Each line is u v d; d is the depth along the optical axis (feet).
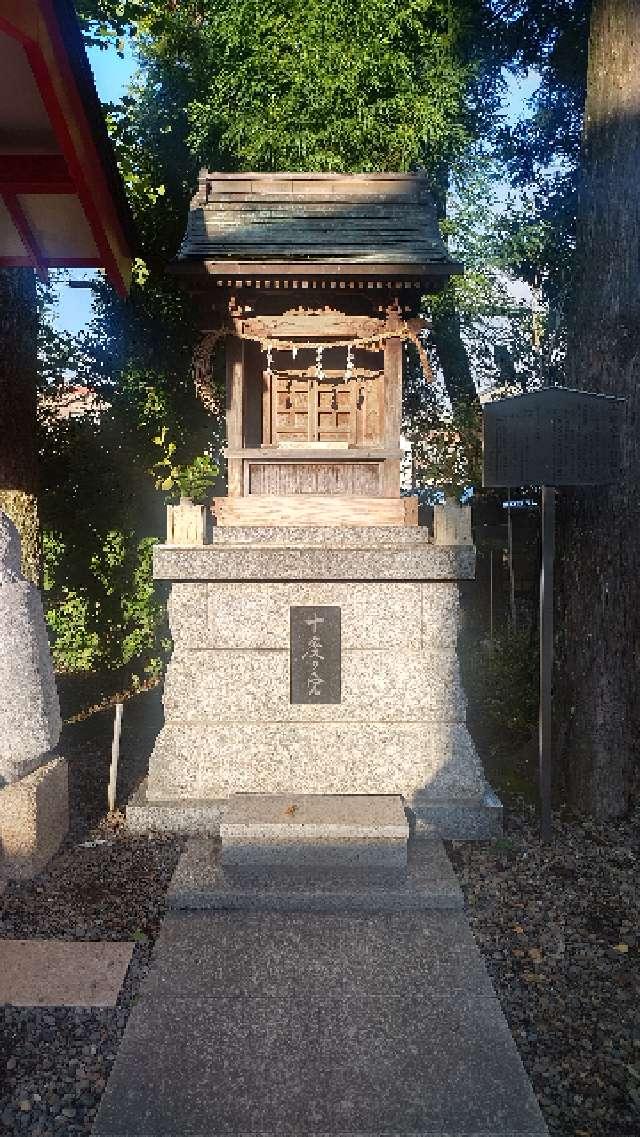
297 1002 14.88
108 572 39.32
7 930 17.48
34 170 17.85
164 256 47.93
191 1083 12.69
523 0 49.01
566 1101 12.77
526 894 19.53
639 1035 14.35
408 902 18.62
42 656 20.03
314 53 43.93
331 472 25.76
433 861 20.56
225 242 24.70
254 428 26.48
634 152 24.63
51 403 42.06
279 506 24.90
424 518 27.48
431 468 48.93
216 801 22.88
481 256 47.96
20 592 19.66
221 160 47.14
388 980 15.65
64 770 22.12
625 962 16.69
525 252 48.55
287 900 18.54
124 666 40.47
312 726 23.24
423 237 25.16
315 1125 11.85
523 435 22.75
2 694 19.21
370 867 19.57
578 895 19.52
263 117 44.45
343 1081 12.76
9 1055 13.50
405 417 51.49
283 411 26.21
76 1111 12.32
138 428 43.11
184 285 24.31
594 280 25.30
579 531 25.09
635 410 24.66
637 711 25.49
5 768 19.94
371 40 44.24
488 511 44.96
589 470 22.62
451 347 50.70
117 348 47.29
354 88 43.50
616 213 24.81
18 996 14.98
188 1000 14.90
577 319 26.02
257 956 16.49
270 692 23.31
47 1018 14.38
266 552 22.76
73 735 32.63
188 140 46.37
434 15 47.01
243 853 19.52
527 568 43.45
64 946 16.80
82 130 16.05
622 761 24.36
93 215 17.85
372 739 23.16
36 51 13.20
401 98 43.96
